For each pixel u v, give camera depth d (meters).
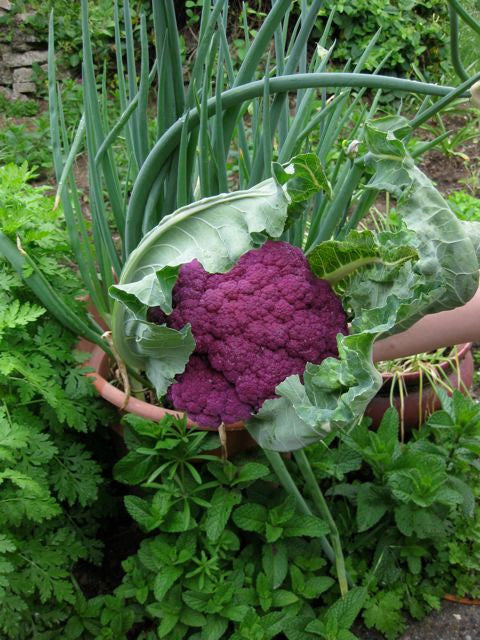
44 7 3.91
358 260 1.32
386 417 1.70
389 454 1.65
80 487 1.55
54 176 3.25
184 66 3.80
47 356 1.61
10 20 3.89
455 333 1.54
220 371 1.38
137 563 1.61
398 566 1.76
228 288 1.36
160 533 1.73
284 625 1.50
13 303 1.49
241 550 1.70
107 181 1.61
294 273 1.39
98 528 1.84
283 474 1.51
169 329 1.25
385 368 2.00
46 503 1.41
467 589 1.75
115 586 1.76
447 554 1.75
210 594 1.51
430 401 1.95
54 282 1.68
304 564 1.62
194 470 1.53
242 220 1.21
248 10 3.41
